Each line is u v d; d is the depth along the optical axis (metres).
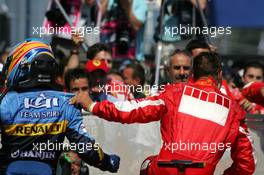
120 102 14.98
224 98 15.26
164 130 15.09
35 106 14.36
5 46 35.50
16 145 14.22
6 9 33.94
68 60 23.48
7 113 14.25
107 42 26.66
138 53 26.84
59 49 25.36
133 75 21.56
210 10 27.78
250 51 50.75
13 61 14.70
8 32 35.31
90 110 14.88
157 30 25.17
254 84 17.30
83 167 15.84
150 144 17.02
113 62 26.52
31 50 14.66
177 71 19.30
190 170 14.59
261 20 37.25
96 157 14.63
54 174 14.43
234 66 29.05
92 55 21.75
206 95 15.16
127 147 16.98
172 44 24.84
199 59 15.63
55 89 14.89
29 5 31.62
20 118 14.26
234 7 37.31
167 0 24.91
